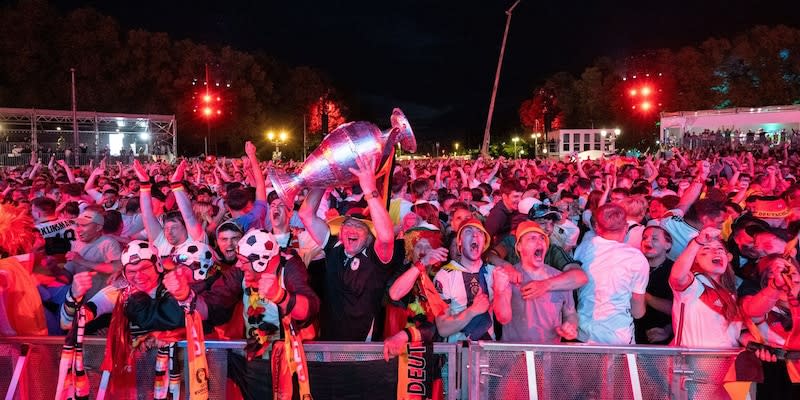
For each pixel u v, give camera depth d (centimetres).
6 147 3931
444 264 400
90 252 512
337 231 396
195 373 323
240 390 351
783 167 1467
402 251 400
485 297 374
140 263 327
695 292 375
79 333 333
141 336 336
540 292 383
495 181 1272
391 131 360
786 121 4519
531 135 8844
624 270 394
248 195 583
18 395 347
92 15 6159
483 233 390
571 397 354
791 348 356
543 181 1068
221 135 6762
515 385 354
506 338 397
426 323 362
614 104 7469
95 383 354
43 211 568
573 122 8544
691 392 356
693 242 376
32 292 376
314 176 360
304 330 355
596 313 395
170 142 4828
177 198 474
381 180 374
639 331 484
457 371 357
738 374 353
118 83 6200
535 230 398
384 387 351
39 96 5822
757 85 6931
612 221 405
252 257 326
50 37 5975
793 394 360
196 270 418
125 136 4747
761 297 365
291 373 331
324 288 391
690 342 376
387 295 377
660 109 6862
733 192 852
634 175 1188
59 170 1534
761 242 426
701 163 869
